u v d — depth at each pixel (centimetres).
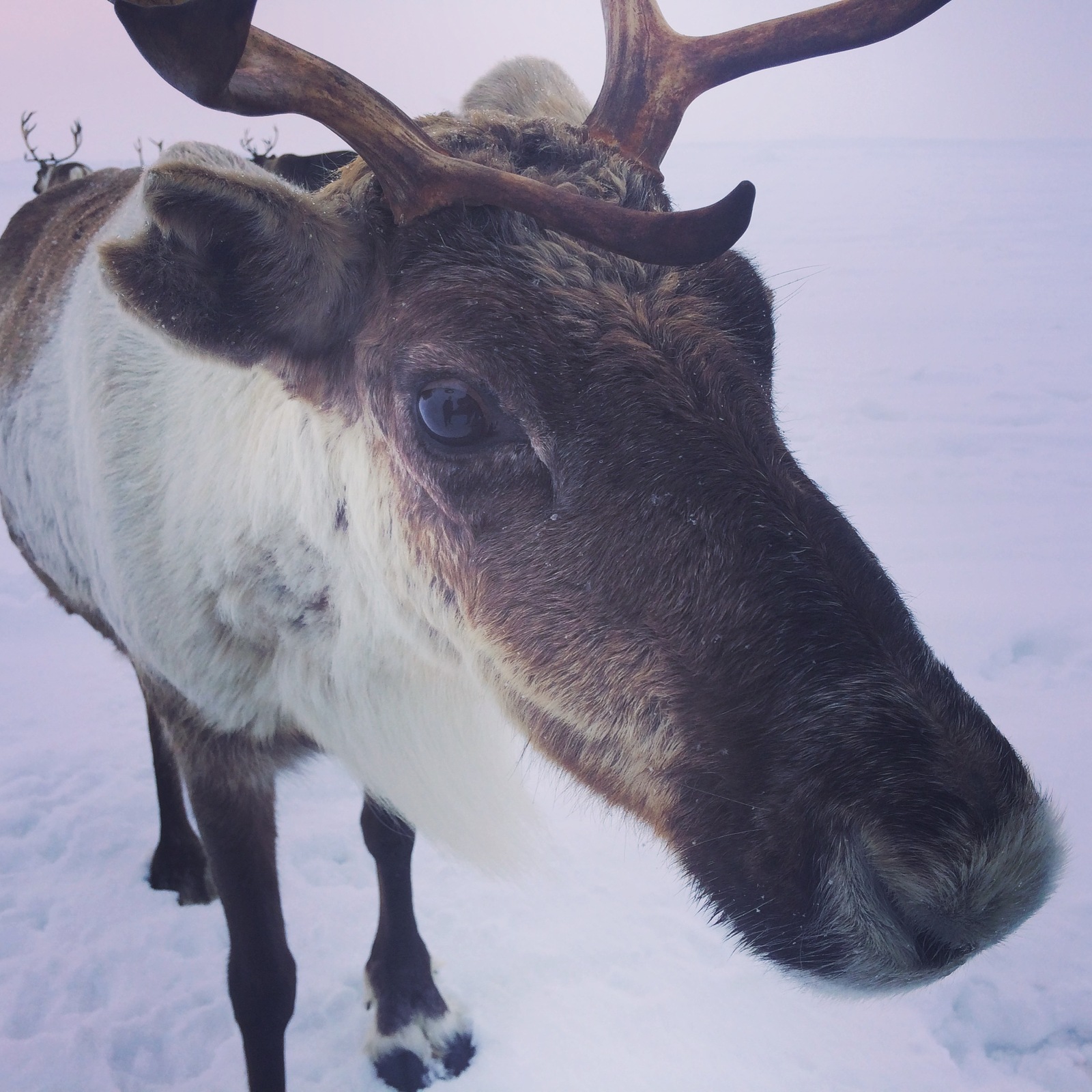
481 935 70
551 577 41
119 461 54
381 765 55
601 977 66
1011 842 34
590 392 39
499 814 61
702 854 39
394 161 42
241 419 50
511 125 48
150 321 43
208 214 41
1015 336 236
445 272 42
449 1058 60
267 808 57
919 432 168
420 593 47
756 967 66
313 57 40
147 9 34
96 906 75
